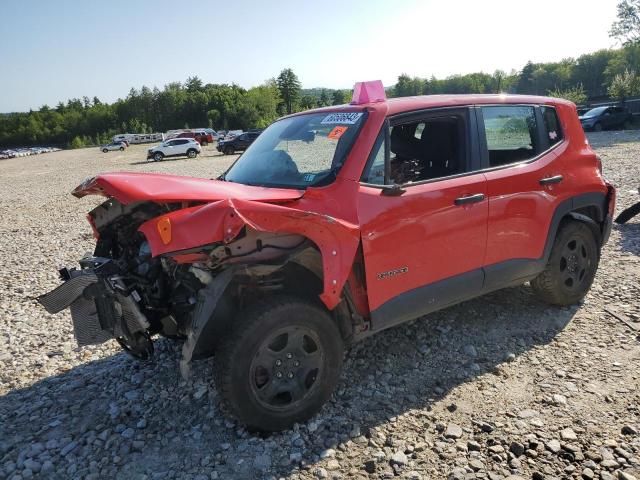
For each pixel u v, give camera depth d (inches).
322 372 125.9
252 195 122.1
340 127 142.5
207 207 106.9
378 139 136.5
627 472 104.8
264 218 108.3
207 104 4729.3
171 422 133.2
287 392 123.0
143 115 4901.6
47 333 200.5
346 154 133.5
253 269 116.4
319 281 131.8
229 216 104.5
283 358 120.6
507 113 165.5
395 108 142.3
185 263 121.0
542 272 176.2
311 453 117.3
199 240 104.5
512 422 123.9
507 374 145.5
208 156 1557.6
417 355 159.2
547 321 177.2
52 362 174.7
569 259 179.9
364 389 142.3
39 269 308.7
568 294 181.2
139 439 126.6
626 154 653.9
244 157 169.2
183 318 132.3
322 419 129.0
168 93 4889.3
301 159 144.1
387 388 142.0
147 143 3063.5
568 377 142.0
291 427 125.2
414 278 139.5
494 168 157.2
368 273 129.8
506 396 135.0
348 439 121.3
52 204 662.5
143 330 124.5
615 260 235.9
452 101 153.8
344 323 132.1
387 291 134.6
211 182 132.6
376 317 133.7
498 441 117.3
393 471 110.1
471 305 193.0
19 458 122.3
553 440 116.0
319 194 127.9
